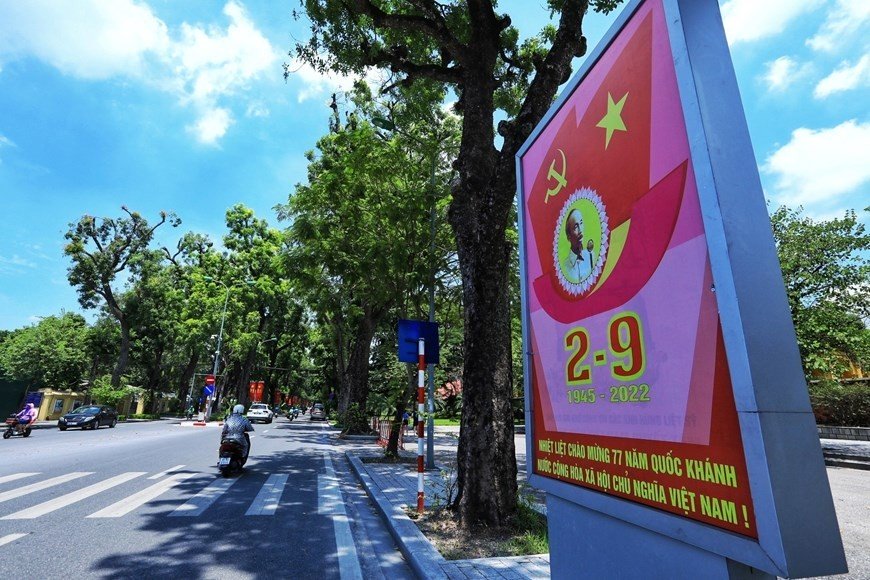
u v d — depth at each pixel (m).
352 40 9.90
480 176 7.11
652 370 2.34
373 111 13.73
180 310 45.78
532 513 6.06
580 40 6.99
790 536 1.62
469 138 7.37
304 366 73.94
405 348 8.80
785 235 15.25
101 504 7.17
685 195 2.17
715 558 1.95
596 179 2.92
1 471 9.95
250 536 5.79
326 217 13.15
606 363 2.71
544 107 6.70
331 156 19.45
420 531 5.71
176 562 4.83
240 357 45.81
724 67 2.15
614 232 2.71
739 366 1.80
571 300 3.13
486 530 5.60
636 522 2.35
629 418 2.48
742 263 1.89
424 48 10.66
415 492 8.32
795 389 1.81
